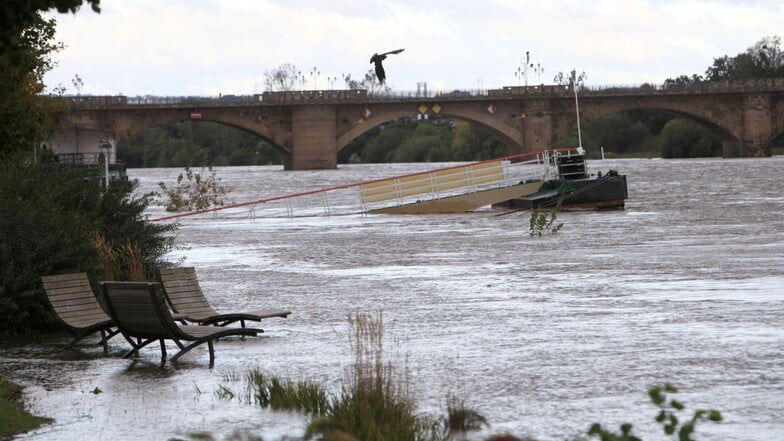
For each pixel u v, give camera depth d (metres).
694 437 17.06
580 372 22.03
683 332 26.28
